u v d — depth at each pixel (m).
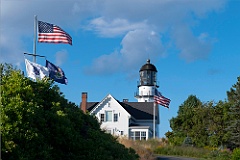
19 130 24.95
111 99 116.00
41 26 48.50
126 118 114.56
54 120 29.33
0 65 29.55
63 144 29.08
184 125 97.75
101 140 32.97
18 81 28.77
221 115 92.88
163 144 84.19
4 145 23.69
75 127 32.34
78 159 29.00
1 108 24.64
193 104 124.19
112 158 31.22
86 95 110.50
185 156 76.69
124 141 60.59
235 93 91.75
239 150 70.81
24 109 25.75
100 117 115.44
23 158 23.92
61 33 48.84
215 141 88.44
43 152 25.97
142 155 58.69
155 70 144.62
